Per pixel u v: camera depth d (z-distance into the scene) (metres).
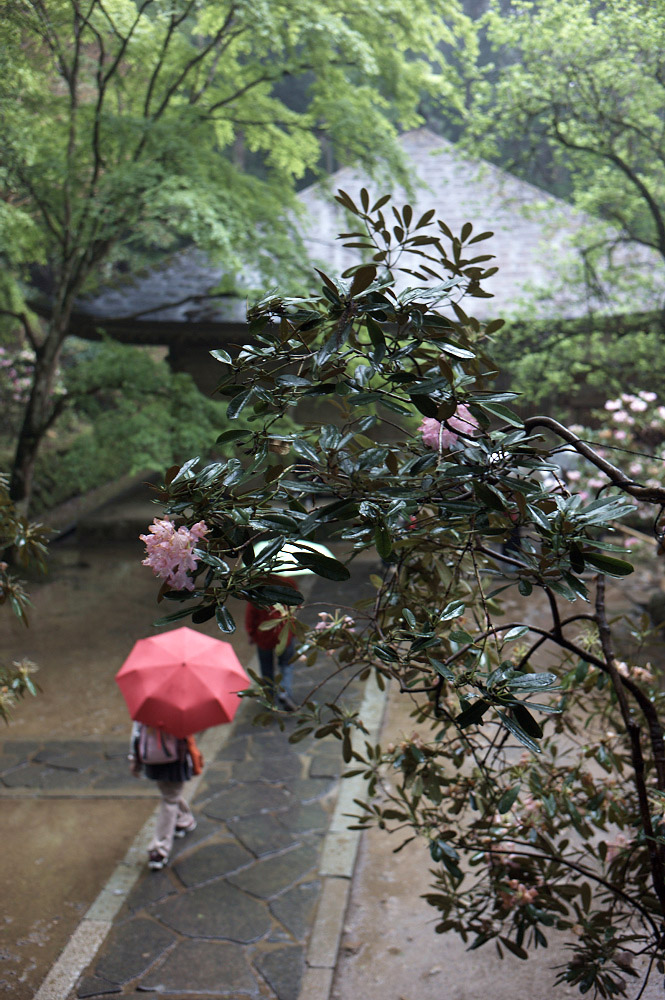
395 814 2.65
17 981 3.51
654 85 7.32
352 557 1.95
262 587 1.68
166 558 1.64
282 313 1.91
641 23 6.47
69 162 8.39
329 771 5.35
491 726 4.88
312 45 8.59
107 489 16.20
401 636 2.08
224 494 1.81
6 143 6.91
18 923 3.90
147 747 4.18
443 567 2.40
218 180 9.07
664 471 7.80
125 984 3.47
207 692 4.09
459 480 1.86
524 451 1.79
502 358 9.48
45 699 6.74
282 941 3.74
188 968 3.57
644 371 9.23
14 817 4.89
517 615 8.24
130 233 10.23
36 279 15.73
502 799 2.34
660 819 2.07
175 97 9.88
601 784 2.77
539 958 3.67
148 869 4.31
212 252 8.45
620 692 2.02
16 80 5.67
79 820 4.86
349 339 2.07
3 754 5.73
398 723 6.03
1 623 8.75
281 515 1.74
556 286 10.66
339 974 3.60
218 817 4.83
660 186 8.53
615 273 9.17
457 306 2.12
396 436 7.50
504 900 2.52
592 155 8.70
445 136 18.66
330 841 4.54
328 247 12.30
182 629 4.48
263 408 1.90
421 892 4.16
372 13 8.42
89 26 6.62
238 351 1.94
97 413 10.38
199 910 3.97
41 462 13.99
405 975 3.59
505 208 9.77
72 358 16.70
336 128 8.96
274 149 10.02
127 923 3.88
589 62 7.34
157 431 9.41
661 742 2.03
